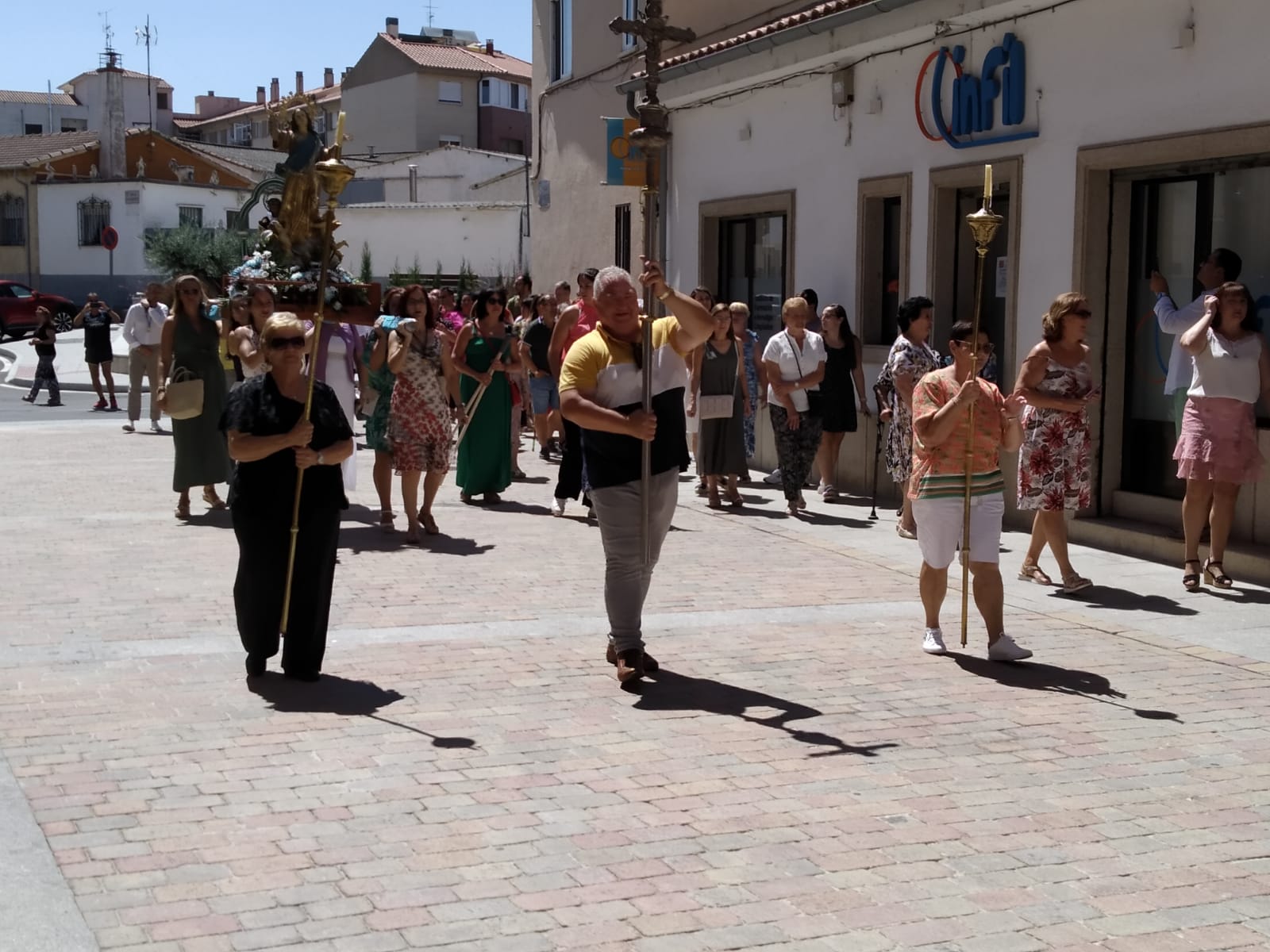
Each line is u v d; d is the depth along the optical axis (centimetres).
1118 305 1066
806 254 1441
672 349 668
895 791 528
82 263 5078
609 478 660
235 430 639
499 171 5300
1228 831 493
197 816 490
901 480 1084
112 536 1048
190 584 871
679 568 962
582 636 761
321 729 590
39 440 1753
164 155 5406
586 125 2134
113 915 412
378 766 546
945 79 1212
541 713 619
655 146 659
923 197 1249
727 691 660
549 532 1102
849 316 1373
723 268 1656
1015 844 478
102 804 501
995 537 720
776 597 871
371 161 5700
